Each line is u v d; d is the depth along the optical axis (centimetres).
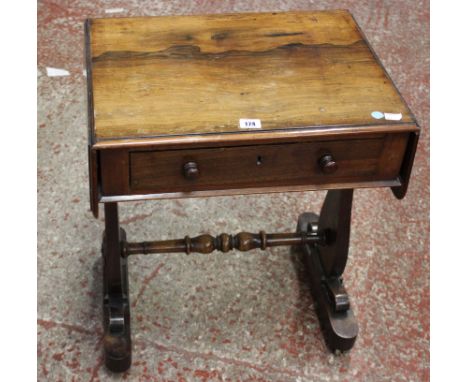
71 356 214
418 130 168
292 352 219
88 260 242
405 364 219
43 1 350
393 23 359
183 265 243
